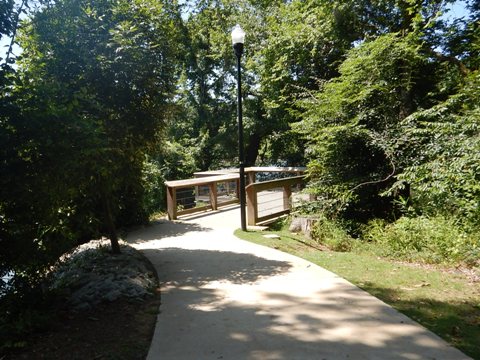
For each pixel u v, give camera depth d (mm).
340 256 6316
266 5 16719
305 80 13336
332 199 9344
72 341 3297
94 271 5055
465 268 5426
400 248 6609
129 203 9180
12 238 3963
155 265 5883
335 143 9383
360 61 9344
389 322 3564
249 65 15906
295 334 3352
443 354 2934
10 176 3732
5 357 3031
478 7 10625
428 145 8008
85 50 4977
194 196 14234
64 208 4977
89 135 4023
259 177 20547
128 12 5391
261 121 17719
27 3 4141
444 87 9688
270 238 7844
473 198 6590
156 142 6184
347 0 11266
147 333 3455
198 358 2959
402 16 11070
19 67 4484
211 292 4559
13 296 3824
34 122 3717
